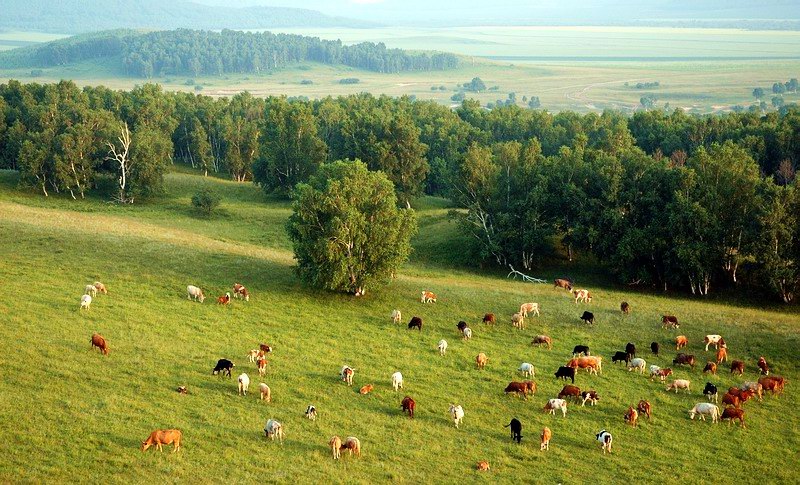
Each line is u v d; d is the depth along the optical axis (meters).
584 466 37.09
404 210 66.06
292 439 37.19
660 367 51.06
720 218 75.69
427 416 41.62
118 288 59.09
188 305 57.06
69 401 38.09
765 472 37.66
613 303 66.19
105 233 76.12
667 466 37.69
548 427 41.09
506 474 35.72
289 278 66.75
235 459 34.47
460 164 89.69
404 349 52.06
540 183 84.56
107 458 33.22
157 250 71.06
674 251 74.44
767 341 55.88
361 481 33.72
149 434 35.84
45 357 43.34
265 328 53.91
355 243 62.44
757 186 76.00
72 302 54.16
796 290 73.75
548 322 59.66
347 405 42.12
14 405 36.91
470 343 54.22
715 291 75.75
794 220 71.19
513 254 84.00
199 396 41.00
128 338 48.28
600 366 49.59
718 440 40.91
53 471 31.66
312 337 53.16
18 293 54.75
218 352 48.06
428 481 34.44
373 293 64.88
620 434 40.97
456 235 96.00
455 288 68.25
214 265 68.25
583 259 87.81
